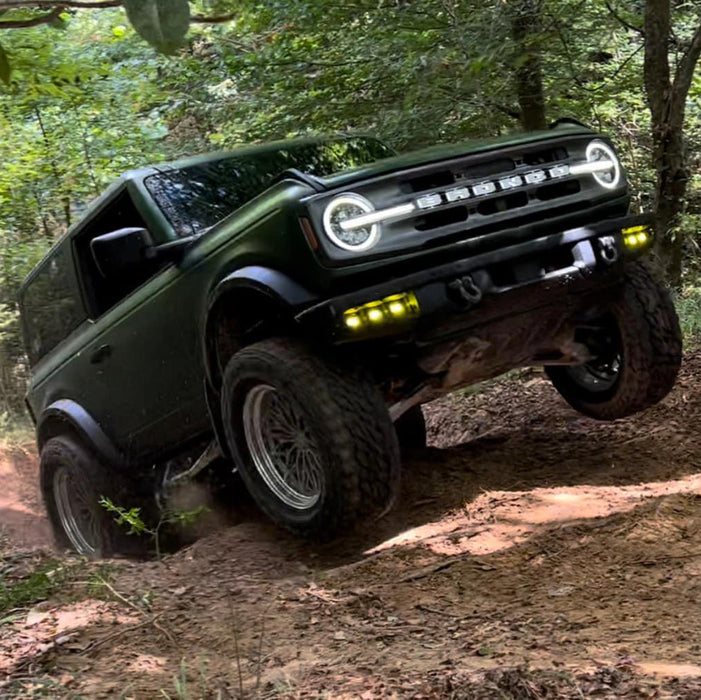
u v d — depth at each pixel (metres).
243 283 4.27
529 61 8.91
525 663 2.84
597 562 3.69
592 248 4.56
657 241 8.27
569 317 4.82
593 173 4.71
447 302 4.16
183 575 4.39
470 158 4.37
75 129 13.01
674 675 2.62
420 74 8.73
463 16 8.69
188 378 5.04
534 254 4.39
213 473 5.64
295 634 3.43
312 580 4.05
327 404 4.08
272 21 9.27
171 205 5.12
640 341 4.93
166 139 13.68
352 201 4.09
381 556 4.16
